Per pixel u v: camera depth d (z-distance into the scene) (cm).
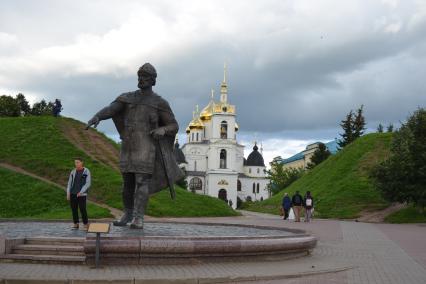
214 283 959
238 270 1059
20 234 1306
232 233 1562
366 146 5941
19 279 894
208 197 4606
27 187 3628
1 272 955
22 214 3234
